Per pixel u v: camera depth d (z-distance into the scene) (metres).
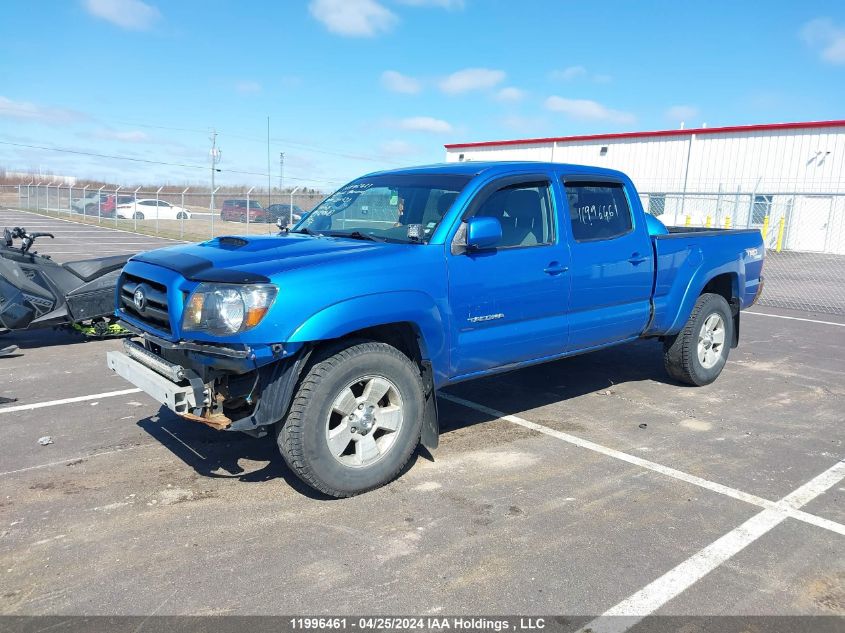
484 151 37.88
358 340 4.08
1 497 4.05
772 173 27.45
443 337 4.37
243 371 3.69
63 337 8.88
